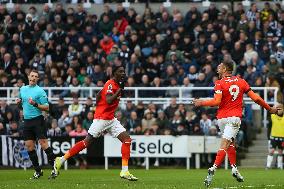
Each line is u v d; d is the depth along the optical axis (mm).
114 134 31750
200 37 58844
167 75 56719
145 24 61875
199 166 50281
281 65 56094
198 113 52438
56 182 30406
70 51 60875
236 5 64562
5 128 52906
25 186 27500
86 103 52625
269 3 61969
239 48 57656
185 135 50031
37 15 65312
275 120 48312
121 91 31344
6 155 50375
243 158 51781
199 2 65000
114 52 59062
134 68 57719
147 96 57094
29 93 34031
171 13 65250
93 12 66938
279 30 59719
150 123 51469
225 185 28875
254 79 54938
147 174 40812
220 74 29641
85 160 50469
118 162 52250
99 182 30672
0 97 58594
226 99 29250
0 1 68188
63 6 67562
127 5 66375
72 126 51562
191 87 53406
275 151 50656
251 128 53844
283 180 34062
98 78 57812
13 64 60594
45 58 61156
